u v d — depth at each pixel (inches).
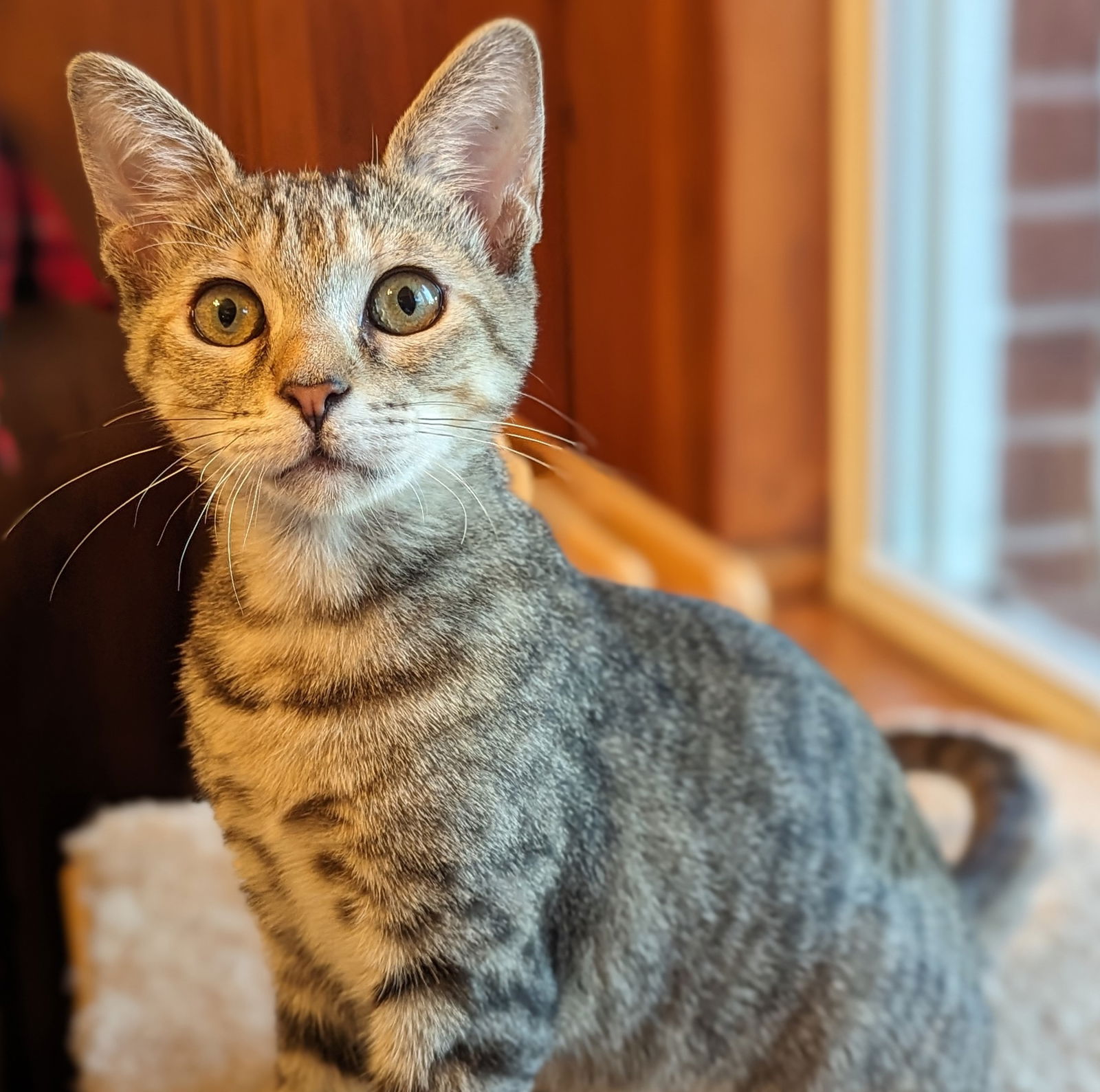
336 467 12.7
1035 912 21.2
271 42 11.8
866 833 15.7
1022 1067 18.5
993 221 31.9
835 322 32.6
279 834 13.1
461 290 13.3
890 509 34.6
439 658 13.0
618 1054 14.8
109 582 13.4
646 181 23.5
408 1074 12.8
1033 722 29.1
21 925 18.1
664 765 14.3
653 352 27.9
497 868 12.7
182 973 19.6
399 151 13.0
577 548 21.6
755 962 14.9
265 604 13.3
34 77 13.4
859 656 32.6
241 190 12.7
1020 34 30.0
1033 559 32.8
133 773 19.0
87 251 14.0
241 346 12.8
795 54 29.9
